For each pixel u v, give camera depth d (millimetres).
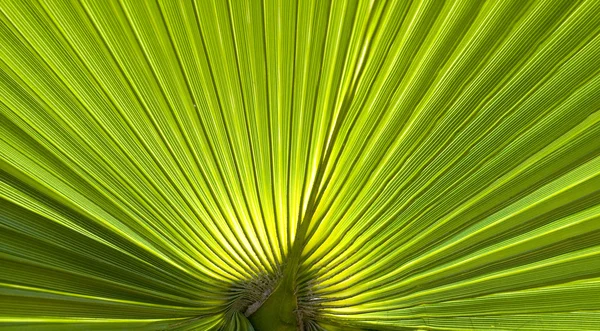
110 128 321
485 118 330
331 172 361
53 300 352
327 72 317
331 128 343
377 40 303
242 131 339
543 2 276
